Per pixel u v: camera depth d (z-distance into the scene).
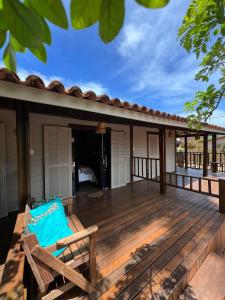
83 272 1.79
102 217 3.37
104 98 2.39
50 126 4.22
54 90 1.95
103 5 0.36
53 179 4.28
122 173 5.83
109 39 0.38
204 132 6.18
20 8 0.36
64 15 0.37
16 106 2.31
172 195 4.73
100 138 5.59
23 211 2.36
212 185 5.78
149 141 7.09
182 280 1.86
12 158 3.79
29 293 1.68
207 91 1.62
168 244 2.45
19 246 1.68
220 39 1.22
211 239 2.58
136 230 2.85
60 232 1.83
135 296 1.66
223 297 1.82
